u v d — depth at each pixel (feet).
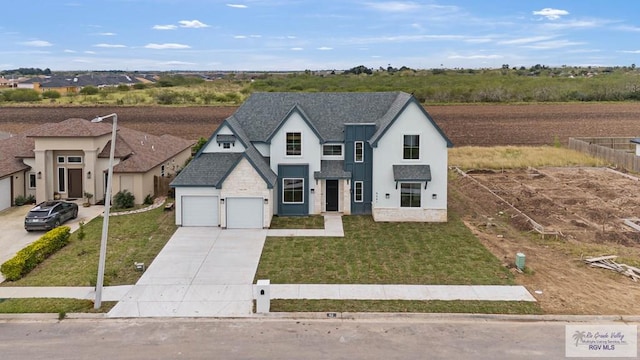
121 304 66.08
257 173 98.27
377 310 63.67
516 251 86.17
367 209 110.11
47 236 86.22
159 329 59.41
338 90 397.80
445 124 255.91
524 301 66.23
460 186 139.13
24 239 93.61
